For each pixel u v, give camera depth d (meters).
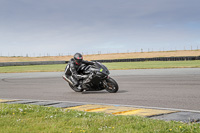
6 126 4.79
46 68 36.50
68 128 4.56
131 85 12.64
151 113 6.03
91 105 7.54
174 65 31.08
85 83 10.35
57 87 13.27
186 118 5.38
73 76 10.87
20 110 6.18
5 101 8.74
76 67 10.68
